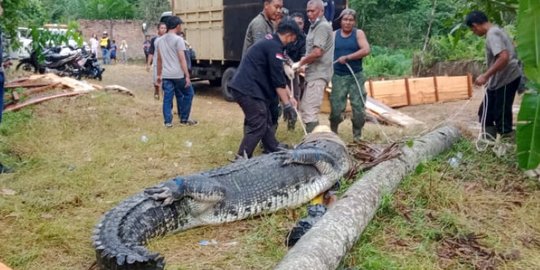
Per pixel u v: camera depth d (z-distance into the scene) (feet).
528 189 18.02
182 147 23.57
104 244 11.72
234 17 38.55
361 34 23.82
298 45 25.73
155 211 13.79
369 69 60.23
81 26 107.86
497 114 23.62
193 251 13.35
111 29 109.81
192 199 14.60
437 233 14.20
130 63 96.58
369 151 20.92
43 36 39.88
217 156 22.22
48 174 18.88
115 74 67.51
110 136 25.57
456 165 20.18
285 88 20.18
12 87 33.96
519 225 15.10
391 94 38.19
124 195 17.28
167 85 28.04
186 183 14.43
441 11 75.51
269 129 21.21
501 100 23.35
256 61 19.86
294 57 25.88
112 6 125.39
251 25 24.21
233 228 15.12
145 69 77.87
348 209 13.46
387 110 32.17
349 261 12.59
